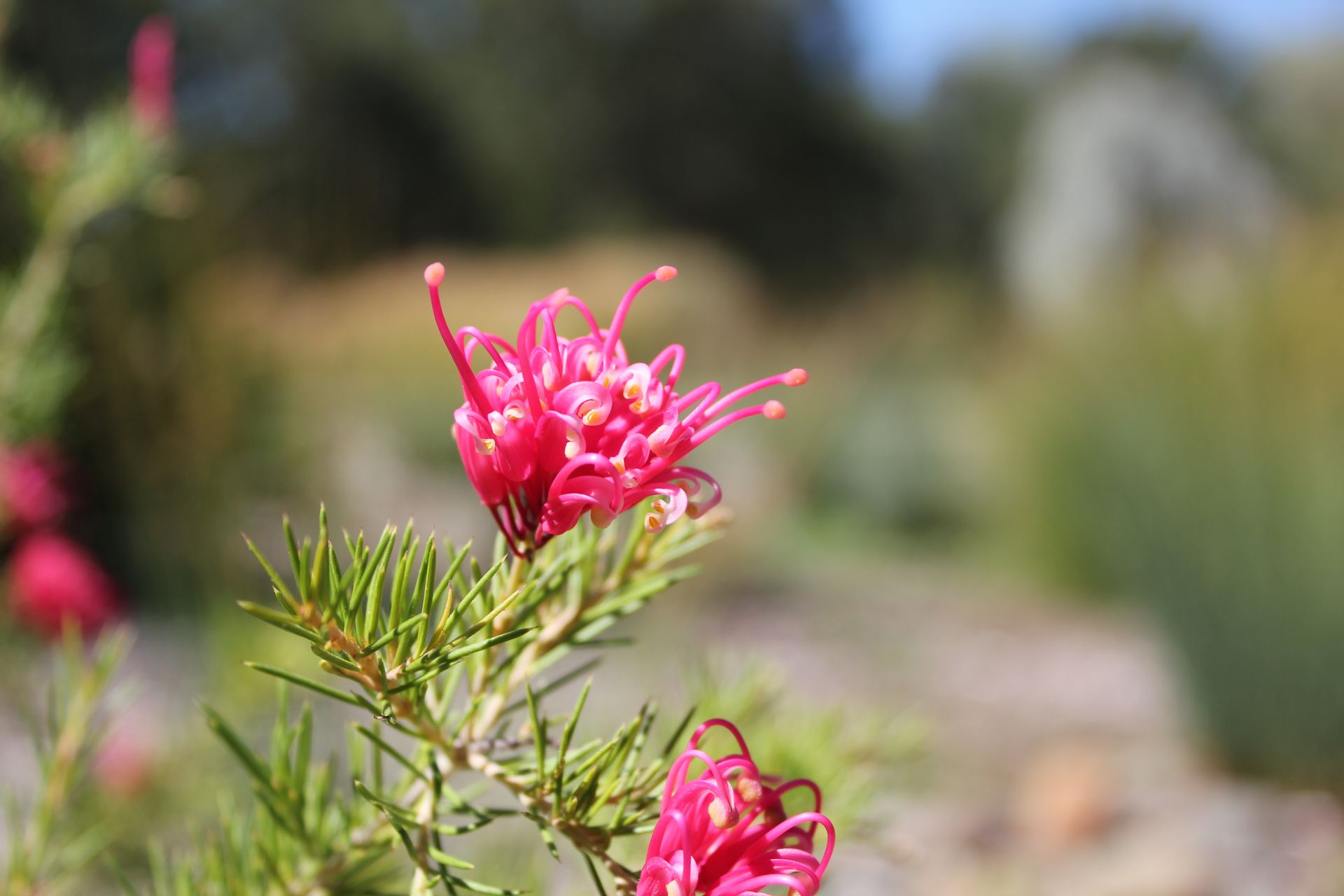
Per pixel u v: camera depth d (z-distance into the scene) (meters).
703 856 0.73
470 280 15.90
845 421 12.98
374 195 21.16
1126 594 7.54
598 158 27.75
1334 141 23.47
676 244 25.83
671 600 6.49
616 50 27.84
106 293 5.61
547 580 0.88
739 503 9.78
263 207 10.76
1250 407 5.59
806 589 8.94
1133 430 6.08
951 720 5.89
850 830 1.20
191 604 5.24
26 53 10.12
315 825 0.96
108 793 1.76
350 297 12.27
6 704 1.99
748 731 1.21
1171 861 4.11
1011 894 3.78
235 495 5.94
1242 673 5.25
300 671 1.74
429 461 9.41
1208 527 5.40
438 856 0.75
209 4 20.67
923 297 19.69
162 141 2.03
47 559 2.09
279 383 6.52
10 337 1.80
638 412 0.78
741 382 13.27
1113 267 15.45
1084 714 6.18
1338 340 5.68
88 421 5.54
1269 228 15.80
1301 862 4.25
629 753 0.82
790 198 29.38
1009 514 9.80
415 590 0.70
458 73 25.58
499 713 0.88
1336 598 5.09
